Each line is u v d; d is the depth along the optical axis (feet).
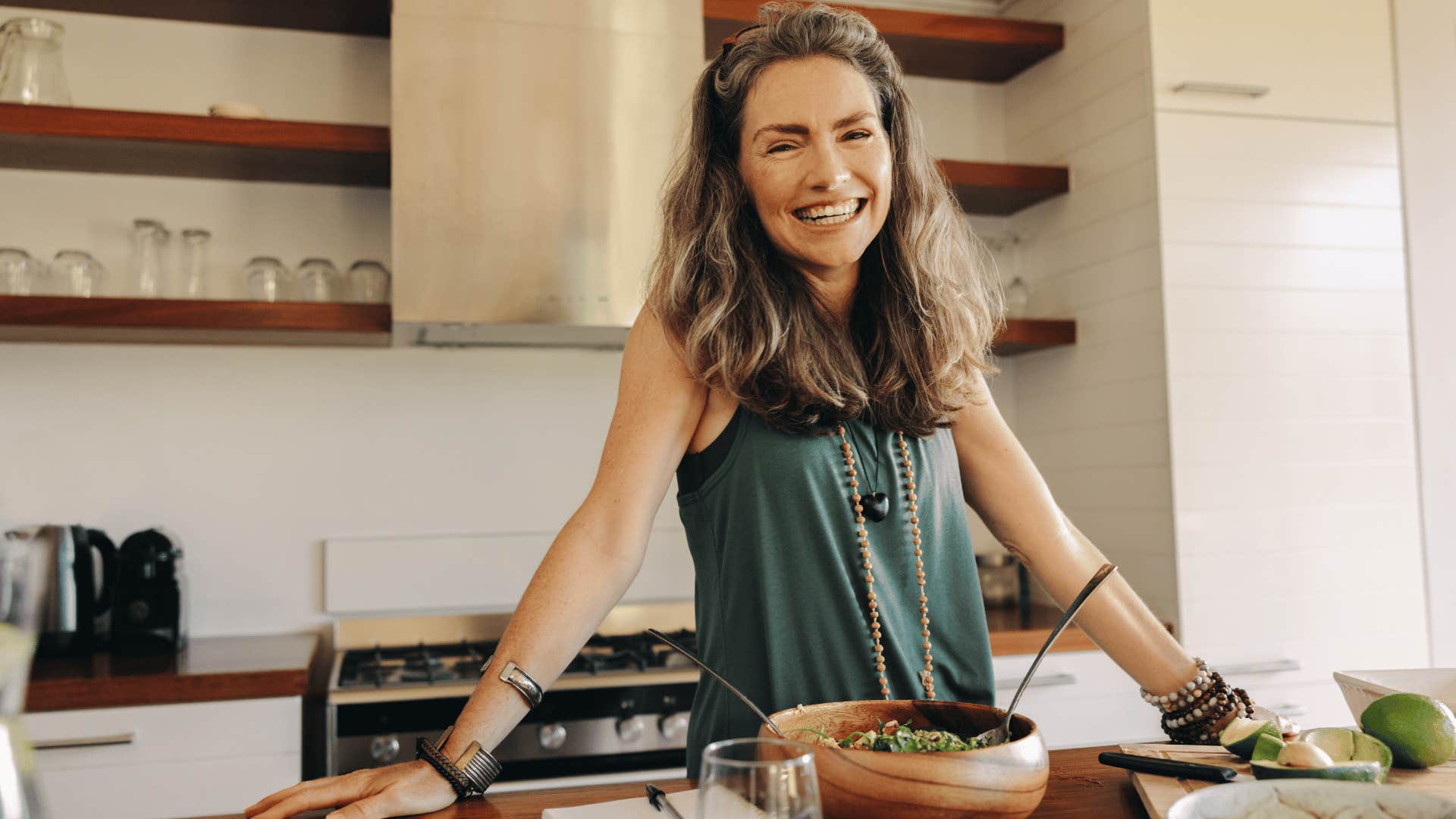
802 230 3.38
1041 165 9.05
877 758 2.21
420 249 7.13
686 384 3.51
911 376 3.62
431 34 7.27
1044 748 2.39
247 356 8.07
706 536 3.66
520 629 3.16
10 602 1.74
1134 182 7.97
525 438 8.50
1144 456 7.88
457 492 8.35
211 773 6.23
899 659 3.46
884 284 3.70
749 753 1.96
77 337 7.50
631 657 7.32
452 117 7.25
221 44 8.18
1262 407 7.83
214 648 7.30
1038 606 8.95
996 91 9.74
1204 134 7.86
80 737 6.07
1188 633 7.55
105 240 7.87
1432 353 8.24
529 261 7.27
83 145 7.22
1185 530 7.59
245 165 7.74
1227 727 3.12
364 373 8.25
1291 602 7.78
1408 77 8.39
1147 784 2.66
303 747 7.78
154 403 7.89
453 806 2.83
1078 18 8.64
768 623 3.45
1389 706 2.76
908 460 3.59
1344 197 8.15
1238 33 8.00
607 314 7.34
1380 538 8.02
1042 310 9.14
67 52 7.91
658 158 7.54
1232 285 7.83
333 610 8.01
